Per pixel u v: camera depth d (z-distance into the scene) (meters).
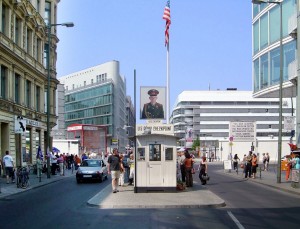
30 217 12.89
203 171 25.98
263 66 36.91
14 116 35.22
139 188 19.41
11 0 34.28
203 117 144.12
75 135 74.88
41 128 44.94
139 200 16.36
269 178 31.17
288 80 31.23
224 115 144.38
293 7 31.56
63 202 16.86
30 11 41.28
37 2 45.59
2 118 32.19
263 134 142.88
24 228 10.95
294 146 28.45
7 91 33.81
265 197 18.52
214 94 145.75
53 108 49.53
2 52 32.00
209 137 143.00
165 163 19.45
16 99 37.06
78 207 15.25
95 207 15.13
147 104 19.89
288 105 106.31
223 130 143.75
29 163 40.19
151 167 19.44
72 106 146.75
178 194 18.55
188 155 23.11
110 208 14.86
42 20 45.53
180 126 145.12
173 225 11.25
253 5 39.56
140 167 19.42
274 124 143.38
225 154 72.62
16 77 37.12
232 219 12.22
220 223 11.52
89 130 75.00
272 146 67.00
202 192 19.41
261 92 37.19
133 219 12.34
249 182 28.05
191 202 15.61
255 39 38.94
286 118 25.70
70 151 59.88
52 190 22.45
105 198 17.11
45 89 47.34
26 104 39.69
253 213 13.48
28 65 38.81
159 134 19.42
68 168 49.22
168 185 19.41
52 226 11.21
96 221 12.02
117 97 130.75
